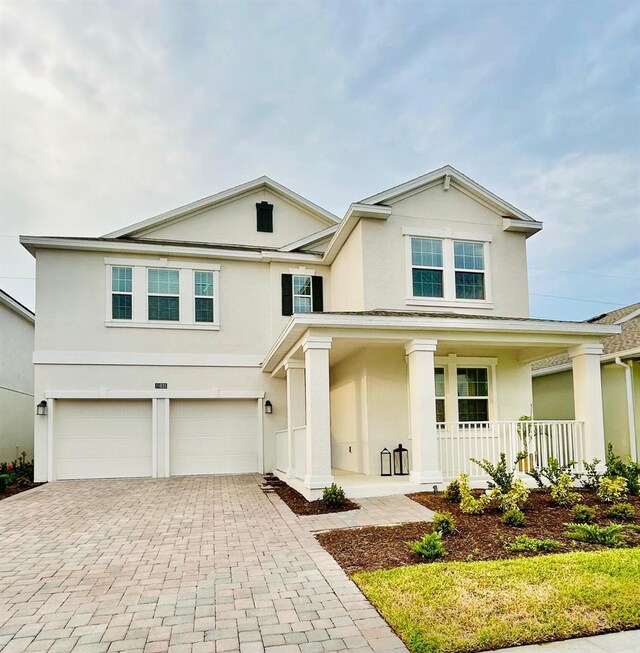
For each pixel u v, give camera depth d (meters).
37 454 14.61
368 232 13.22
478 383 13.05
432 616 4.54
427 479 10.24
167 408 15.53
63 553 6.95
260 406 16.22
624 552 6.20
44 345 15.01
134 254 15.84
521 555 6.31
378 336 10.50
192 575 5.90
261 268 16.84
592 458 11.10
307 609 4.86
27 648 4.17
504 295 13.88
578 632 4.29
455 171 13.74
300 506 9.58
